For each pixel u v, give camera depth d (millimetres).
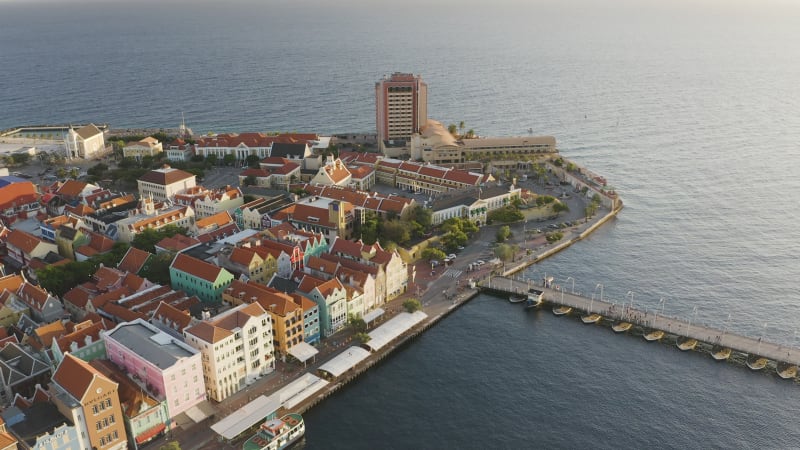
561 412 171250
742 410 172250
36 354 176375
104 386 145250
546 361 194875
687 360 195625
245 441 155500
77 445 143375
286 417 162000
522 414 170375
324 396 175625
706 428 165125
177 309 184500
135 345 167500
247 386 177250
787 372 186625
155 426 155750
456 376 187000
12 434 138500
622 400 176250
